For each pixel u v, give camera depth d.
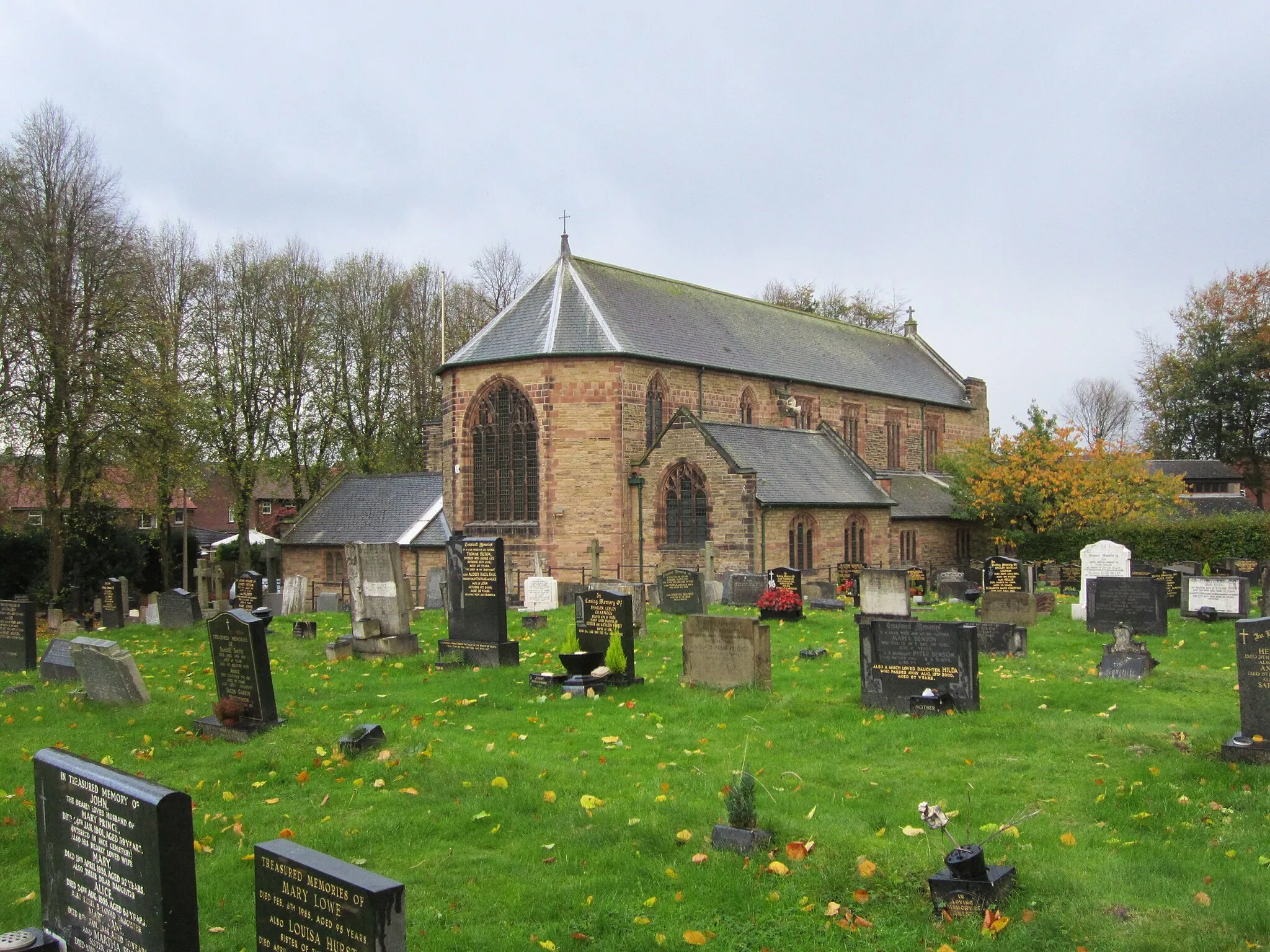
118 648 19.59
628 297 54.78
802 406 61.72
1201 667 22.78
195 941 7.52
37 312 45.66
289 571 59.12
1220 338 87.81
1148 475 61.78
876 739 16.08
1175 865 10.81
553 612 34.88
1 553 51.62
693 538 47.12
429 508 57.34
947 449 78.06
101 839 7.97
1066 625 30.09
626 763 14.98
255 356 69.12
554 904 10.33
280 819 12.97
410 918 10.05
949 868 10.16
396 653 24.97
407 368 82.75
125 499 60.25
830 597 41.91
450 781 14.09
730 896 10.39
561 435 49.12
